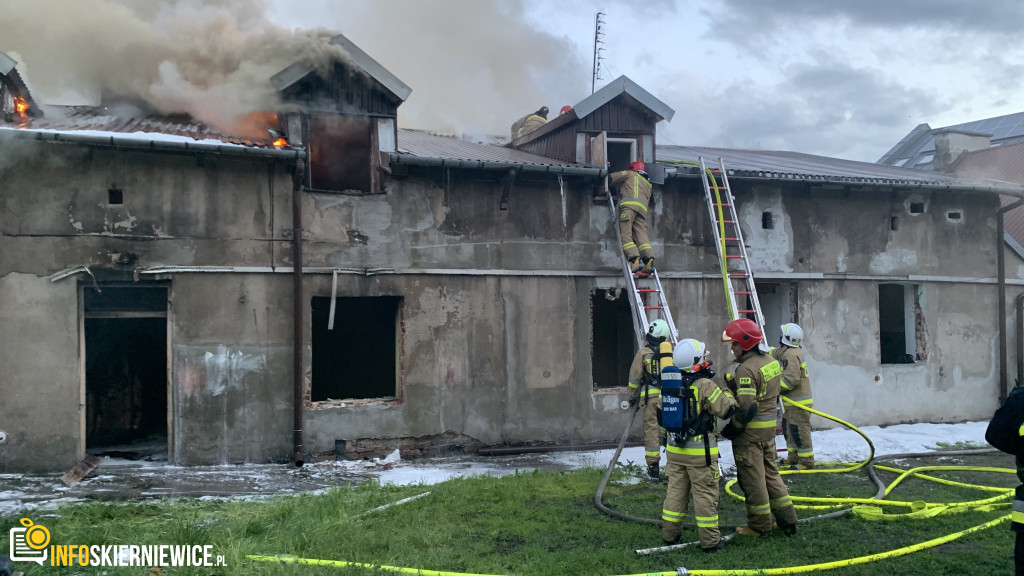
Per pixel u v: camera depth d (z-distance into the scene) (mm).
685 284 11633
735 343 6125
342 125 10445
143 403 11289
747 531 6094
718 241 11234
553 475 8656
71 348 8898
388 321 12562
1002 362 13680
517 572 5227
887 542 5930
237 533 5957
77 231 8953
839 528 6273
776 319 12969
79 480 8344
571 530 6375
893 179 12547
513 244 10750
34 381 8773
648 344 8508
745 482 6008
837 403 12492
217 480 8461
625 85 11688
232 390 9367
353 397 12516
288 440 9539
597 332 14344
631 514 6918
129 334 11336
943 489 8039
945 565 5332
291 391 9578
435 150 11125
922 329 13289
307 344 9719
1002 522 6395
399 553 5582
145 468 9062
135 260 9094
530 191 10906
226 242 9414
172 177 9266
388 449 9992
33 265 8828
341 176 10477
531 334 10773
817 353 12414
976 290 13688
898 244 13133
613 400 11164
